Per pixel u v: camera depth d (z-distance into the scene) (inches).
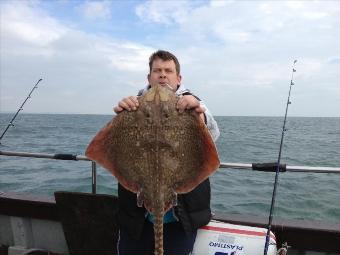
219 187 220.5
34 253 83.3
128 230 54.7
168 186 47.2
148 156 47.0
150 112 47.1
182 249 55.5
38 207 82.4
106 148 48.6
